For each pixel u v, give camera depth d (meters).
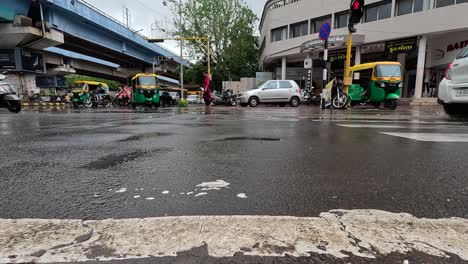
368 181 2.38
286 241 1.41
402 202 1.93
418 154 3.36
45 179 2.43
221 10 38.97
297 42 27.80
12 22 23.42
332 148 3.75
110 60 48.09
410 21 20.41
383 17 22.03
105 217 1.69
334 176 2.52
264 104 20.02
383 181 2.38
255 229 1.53
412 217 1.68
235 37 39.97
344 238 1.44
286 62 31.36
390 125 6.43
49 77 45.81
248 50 41.34
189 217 1.67
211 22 38.69
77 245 1.37
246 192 2.12
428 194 2.08
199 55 40.19
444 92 6.93
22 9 23.64
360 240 1.42
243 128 6.02
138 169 2.75
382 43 22.66
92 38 32.41
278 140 4.41
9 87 12.47
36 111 14.91
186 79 50.75
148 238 1.44
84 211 1.78
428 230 1.52
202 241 1.41
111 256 1.29
